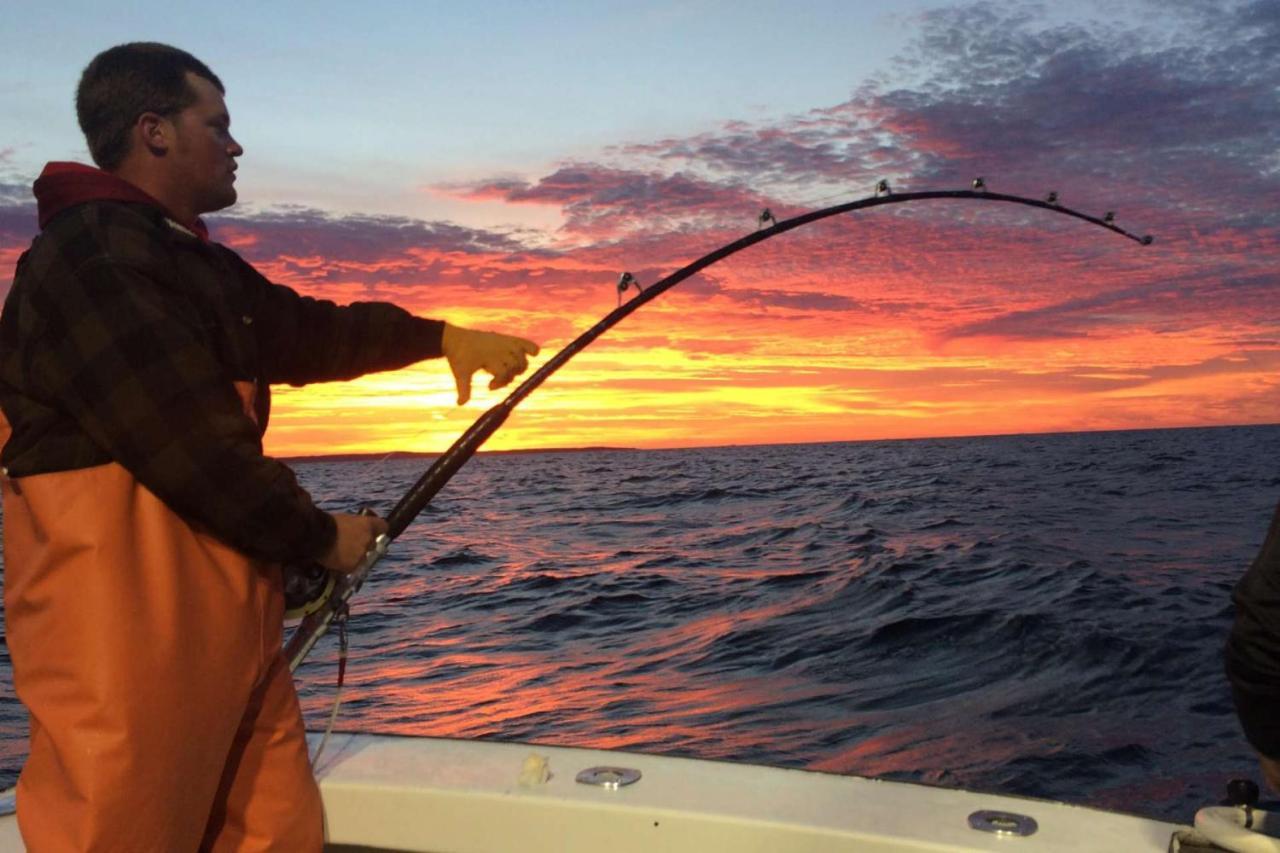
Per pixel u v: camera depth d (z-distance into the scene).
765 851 1.54
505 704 7.41
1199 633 8.62
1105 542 16.41
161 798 1.32
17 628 1.36
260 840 1.54
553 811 1.64
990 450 80.75
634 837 1.60
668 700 7.35
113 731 1.28
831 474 48.81
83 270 1.29
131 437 1.27
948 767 5.54
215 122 1.49
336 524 1.46
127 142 1.45
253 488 1.31
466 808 1.67
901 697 7.13
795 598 11.91
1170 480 34.16
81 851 1.28
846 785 1.68
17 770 5.58
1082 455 62.31
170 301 1.33
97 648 1.29
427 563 18.80
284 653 1.56
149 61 1.45
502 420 1.68
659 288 1.90
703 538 21.02
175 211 1.49
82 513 1.30
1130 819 1.54
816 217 2.09
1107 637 8.53
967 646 8.70
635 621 11.24
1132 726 6.18
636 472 72.00
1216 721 6.19
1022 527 19.31
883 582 12.32
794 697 7.25
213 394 1.31
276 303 1.70
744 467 71.56
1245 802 1.35
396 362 1.82
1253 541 16.16
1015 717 6.47
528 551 20.36
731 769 1.76
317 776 1.77
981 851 1.45
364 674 8.74
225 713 1.39
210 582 1.37
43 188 1.41
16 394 1.33
